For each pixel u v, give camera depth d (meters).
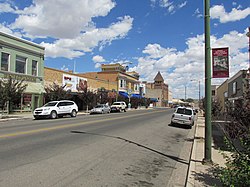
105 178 6.36
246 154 5.04
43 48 34.12
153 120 26.61
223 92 39.00
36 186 5.54
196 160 8.47
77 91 41.47
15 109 29.38
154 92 125.12
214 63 7.76
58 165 7.26
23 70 31.11
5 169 6.71
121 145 10.95
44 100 33.44
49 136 12.62
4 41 28.06
